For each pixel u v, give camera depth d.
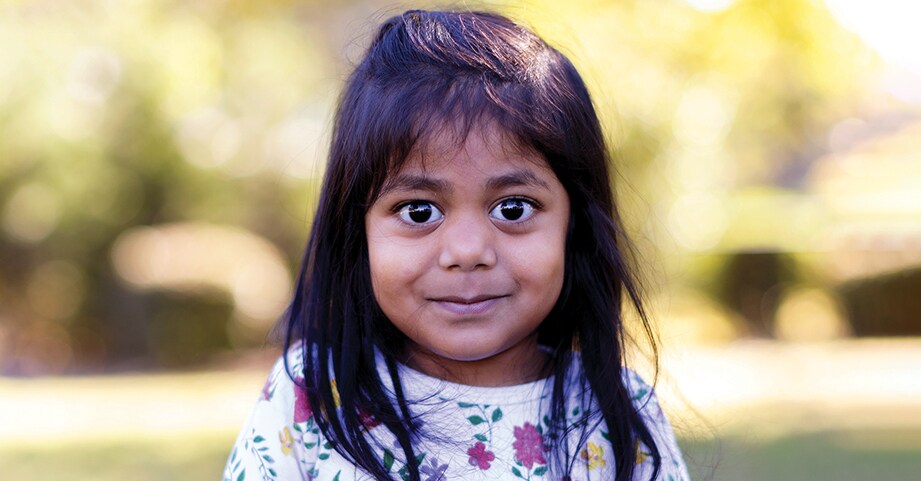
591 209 1.66
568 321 1.73
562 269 1.55
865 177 12.19
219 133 9.09
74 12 8.45
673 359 4.07
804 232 10.35
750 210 10.54
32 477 4.52
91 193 9.05
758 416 5.63
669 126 7.01
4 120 8.68
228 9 7.87
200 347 8.95
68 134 8.81
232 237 9.23
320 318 1.65
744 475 4.26
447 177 1.46
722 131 7.45
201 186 9.23
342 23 8.46
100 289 9.21
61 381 8.22
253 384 7.52
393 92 1.51
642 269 2.33
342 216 1.61
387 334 1.64
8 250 9.25
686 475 1.77
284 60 8.37
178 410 6.46
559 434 1.66
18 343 9.13
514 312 1.51
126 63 8.46
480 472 1.60
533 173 1.50
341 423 1.59
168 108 8.68
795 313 10.24
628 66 5.63
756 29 5.31
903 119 13.76
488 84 1.51
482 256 1.46
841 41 5.36
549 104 1.54
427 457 1.59
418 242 1.49
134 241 9.13
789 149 9.31
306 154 8.97
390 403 1.61
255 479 1.59
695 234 9.77
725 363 8.19
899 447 4.86
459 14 1.72
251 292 9.02
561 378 1.70
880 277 10.28
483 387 1.65
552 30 4.18
